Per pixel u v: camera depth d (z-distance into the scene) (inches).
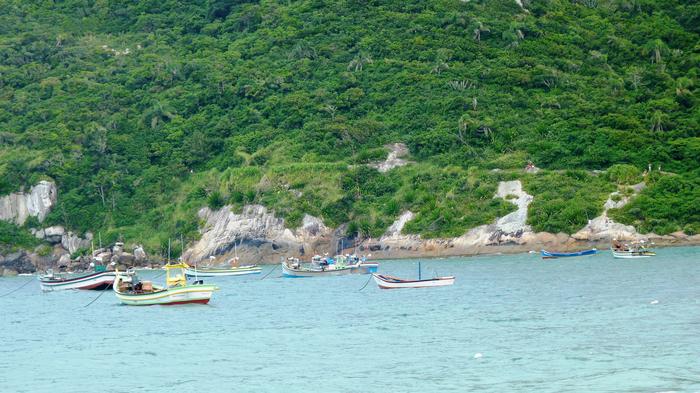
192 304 6254.9
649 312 4768.7
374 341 4333.2
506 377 3437.5
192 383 3614.7
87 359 4237.2
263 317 5418.3
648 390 3164.4
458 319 4921.3
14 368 4101.9
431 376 3516.2
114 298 7347.4
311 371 3710.6
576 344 3971.5
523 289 6294.3
